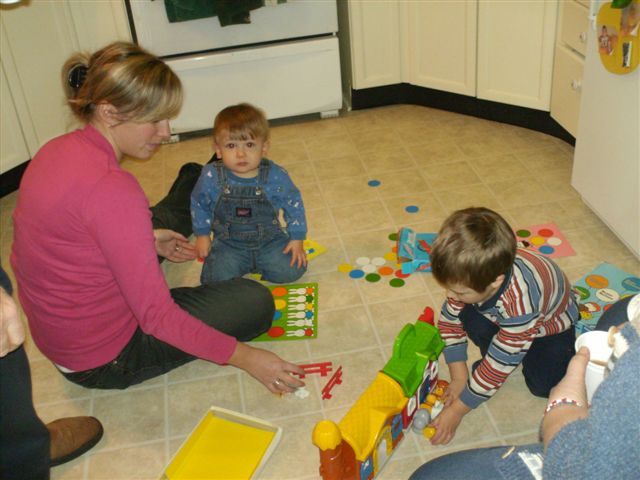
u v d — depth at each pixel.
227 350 1.55
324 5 3.08
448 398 1.67
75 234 1.44
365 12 3.21
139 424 1.75
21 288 1.58
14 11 2.72
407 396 1.55
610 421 0.85
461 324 1.67
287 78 3.21
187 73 3.09
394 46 3.31
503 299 1.46
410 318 2.01
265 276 2.20
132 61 1.38
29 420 1.15
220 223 2.17
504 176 2.72
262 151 2.04
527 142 2.98
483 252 1.37
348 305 2.08
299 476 1.57
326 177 2.82
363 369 1.85
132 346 1.71
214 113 3.22
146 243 1.41
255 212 2.13
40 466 1.22
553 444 0.96
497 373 1.52
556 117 2.91
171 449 1.68
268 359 1.58
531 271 1.48
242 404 1.78
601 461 0.86
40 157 1.47
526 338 1.48
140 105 1.38
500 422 1.68
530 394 1.75
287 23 3.09
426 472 1.25
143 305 1.44
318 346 1.93
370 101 3.45
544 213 2.46
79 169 1.40
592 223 2.38
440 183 2.71
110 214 1.39
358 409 1.49
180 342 1.49
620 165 2.13
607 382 0.87
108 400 1.83
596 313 1.93
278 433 1.63
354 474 1.43
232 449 1.64
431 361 1.65
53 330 1.60
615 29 2.00
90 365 1.67
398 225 2.45
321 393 1.79
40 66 2.87
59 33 2.91
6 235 2.64
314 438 1.36
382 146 3.05
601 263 2.16
